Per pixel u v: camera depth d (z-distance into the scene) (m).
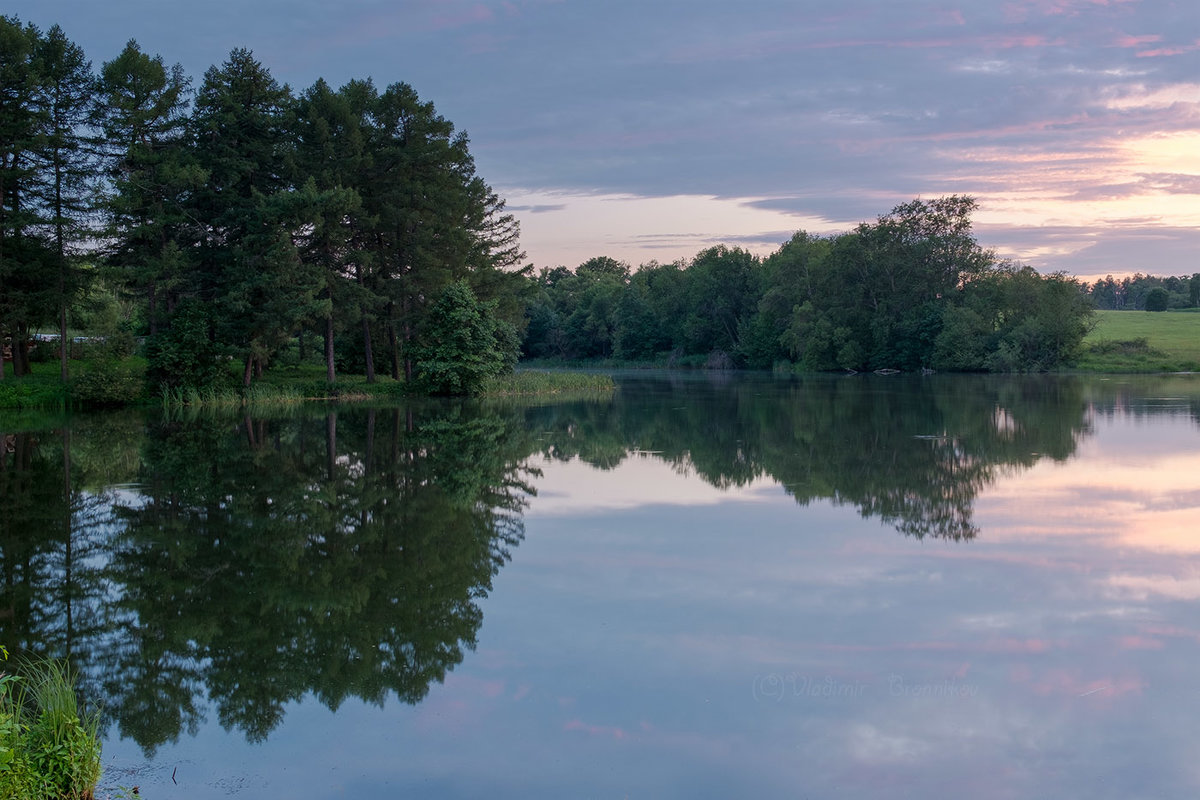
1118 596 12.54
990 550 15.12
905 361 94.62
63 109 44.50
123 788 7.55
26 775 6.82
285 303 46.34
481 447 29.31
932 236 95.81
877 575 13.67
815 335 96.31
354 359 64.44
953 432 33.16
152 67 45.19
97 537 16.42
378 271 55.81
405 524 17.45
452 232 55.22
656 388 66.00
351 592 13.05
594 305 138.38
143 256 45.34
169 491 20.95
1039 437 31.25
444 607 12.33
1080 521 17.38
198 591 13.20
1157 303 150.50
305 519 17.89
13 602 12.72
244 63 49.41
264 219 46.03
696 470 24.38
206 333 47.97
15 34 41.50
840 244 100.31
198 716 9.06
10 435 32.69
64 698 7.48
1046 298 85.38
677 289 129.62
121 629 11.62
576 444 30.28
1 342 46.12
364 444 29.95
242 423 37.38
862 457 26.59
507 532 16.77
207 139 49.00
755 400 52.03
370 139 54.59
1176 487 21.06
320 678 9.98
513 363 64.56
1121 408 42.91
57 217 43.84
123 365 50.84
